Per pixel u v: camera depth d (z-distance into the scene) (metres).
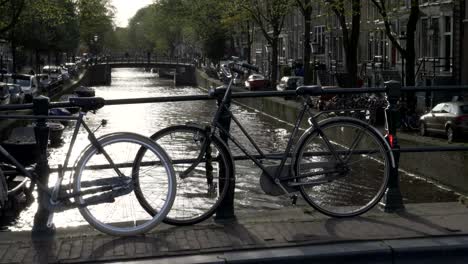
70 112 6.32
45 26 52.78
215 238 5.13
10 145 14.40
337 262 4.78
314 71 47.78
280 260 4.71
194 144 5.50
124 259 4.70
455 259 4.91
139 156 5.30
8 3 29.34
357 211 5.75
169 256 4.77
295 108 32.91
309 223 5.54
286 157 5.73
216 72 74.88
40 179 5.34
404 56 24.75
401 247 4.86
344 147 5.80
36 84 42.19
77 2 35.12
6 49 63.97
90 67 92.25
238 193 14.59
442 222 5.53
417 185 17.95
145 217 5.69
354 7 25.88
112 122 38.16
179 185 5.52
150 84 96.19
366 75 42.88
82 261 4.67
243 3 43.88
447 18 33.75
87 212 5.20
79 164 5.21
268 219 5.70
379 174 5.94
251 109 48.66
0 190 5.28
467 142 20.62
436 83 32.41
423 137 22.34
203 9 65.56
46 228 5.31
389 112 5.96
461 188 16.56
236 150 8.21
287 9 38.59
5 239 5.20
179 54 124.69
